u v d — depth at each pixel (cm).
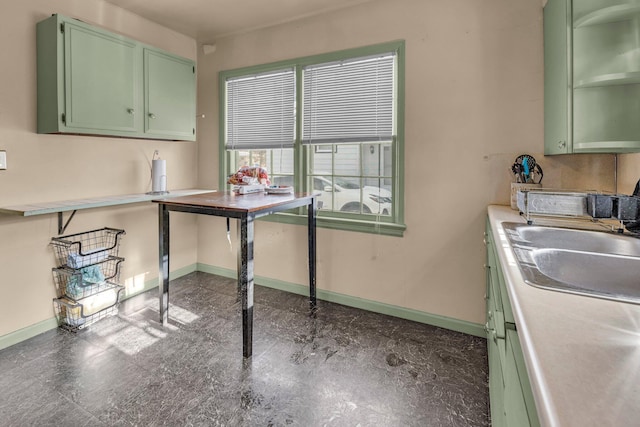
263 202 227
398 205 262
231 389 181
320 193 292
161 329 245
